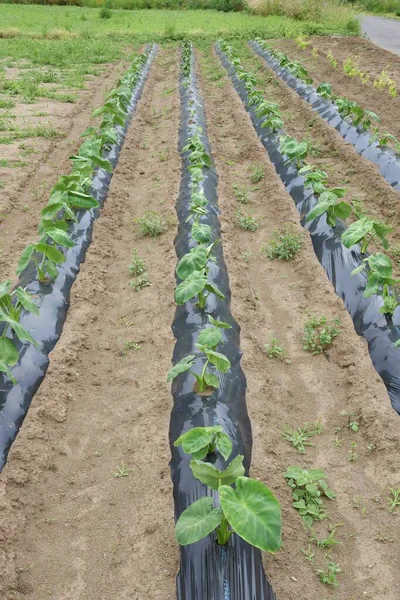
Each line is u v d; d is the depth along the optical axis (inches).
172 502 146.2
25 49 743.1
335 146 369.7
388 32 959.6
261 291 230.8
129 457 161.2
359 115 383.9
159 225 267.9
